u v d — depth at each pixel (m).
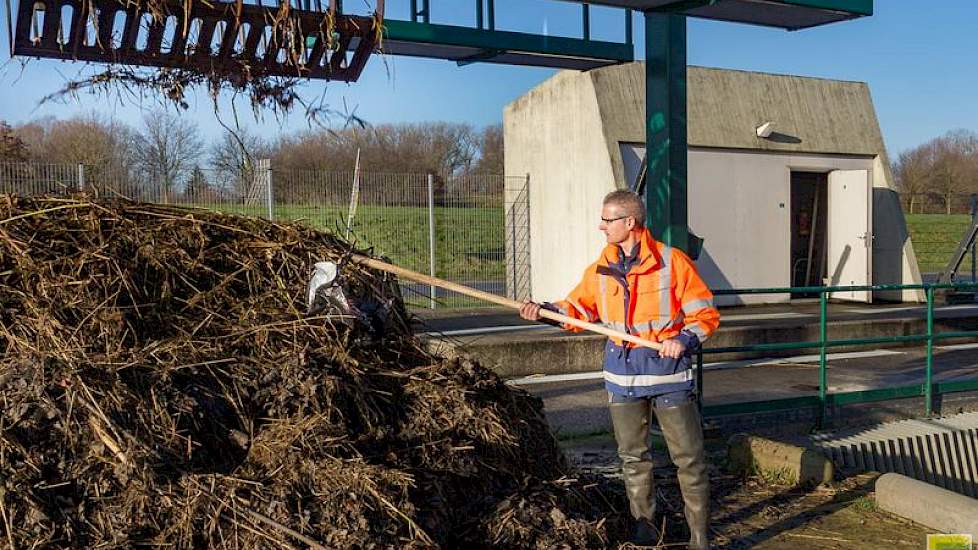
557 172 16.20
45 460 3.61
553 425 7.96
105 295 4.35
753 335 12.67
